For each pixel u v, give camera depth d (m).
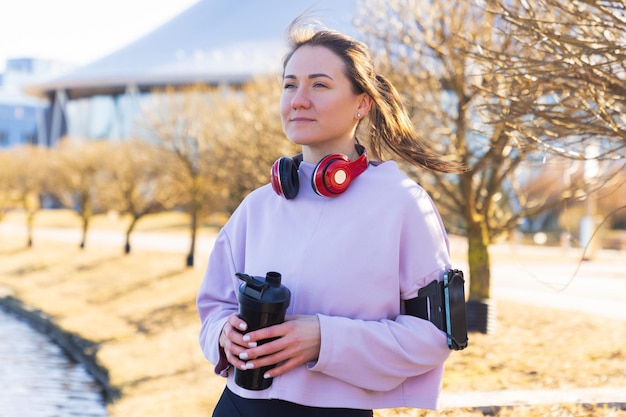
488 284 11.05
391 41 10.00
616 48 4.55
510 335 10.69
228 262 2.34
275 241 2.18
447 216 11.95
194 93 22.02
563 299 15.93
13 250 33.72
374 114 2.36
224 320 2.20
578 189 8.81
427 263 2.12
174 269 23.58
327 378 2.04
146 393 9.42
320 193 2.11
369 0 10.14
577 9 4.75
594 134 5.14
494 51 5.14
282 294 1.97
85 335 14.55
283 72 2.28
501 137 7.19
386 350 2.01
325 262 2.09
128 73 60.84
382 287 2.09
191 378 9.88
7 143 90.50
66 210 60.31
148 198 27.88
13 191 36.41
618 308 14.21
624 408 5.89
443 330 2.08
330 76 2.14
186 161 21.81
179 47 65.75
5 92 92.00
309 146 2.24
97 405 10.17
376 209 2.11
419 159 2.41
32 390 11.02
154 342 13.32
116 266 25.67
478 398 6.12
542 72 4.74
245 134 14.87
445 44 9.18
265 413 2.08
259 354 1.95
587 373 7.76
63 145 31.39
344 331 1.98
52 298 20.64
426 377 2.14
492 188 10.91
